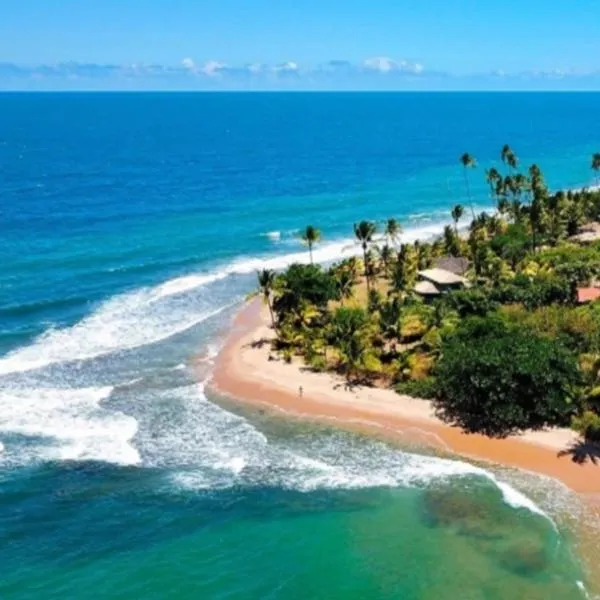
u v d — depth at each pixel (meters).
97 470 49.41
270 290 78.38
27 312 80.94
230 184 176.50
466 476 48.25
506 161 159.00
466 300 73.12
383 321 68.50
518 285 80.00
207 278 96.75
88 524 43.84
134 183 174.12
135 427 55.34
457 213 115.44
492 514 44.09
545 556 40.16
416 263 94.12
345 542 42.06
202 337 75.38
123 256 105.38
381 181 187.62
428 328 68.38
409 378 61.41
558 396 53.50
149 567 40.25
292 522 44.00
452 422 55.12
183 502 46.00
